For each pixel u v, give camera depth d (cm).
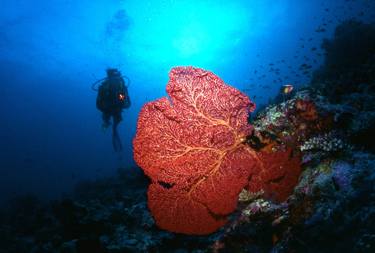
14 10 5244
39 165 3184
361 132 241
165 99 263
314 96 275
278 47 5316
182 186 273
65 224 450
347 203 184
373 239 153
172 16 5131
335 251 172
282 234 230
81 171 2459
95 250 344
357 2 3086
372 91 349
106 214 434
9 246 489
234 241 261
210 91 263
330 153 235
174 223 280
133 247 335
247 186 281
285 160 265
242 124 267
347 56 948
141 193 591
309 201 215
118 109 1215
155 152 269
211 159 266
